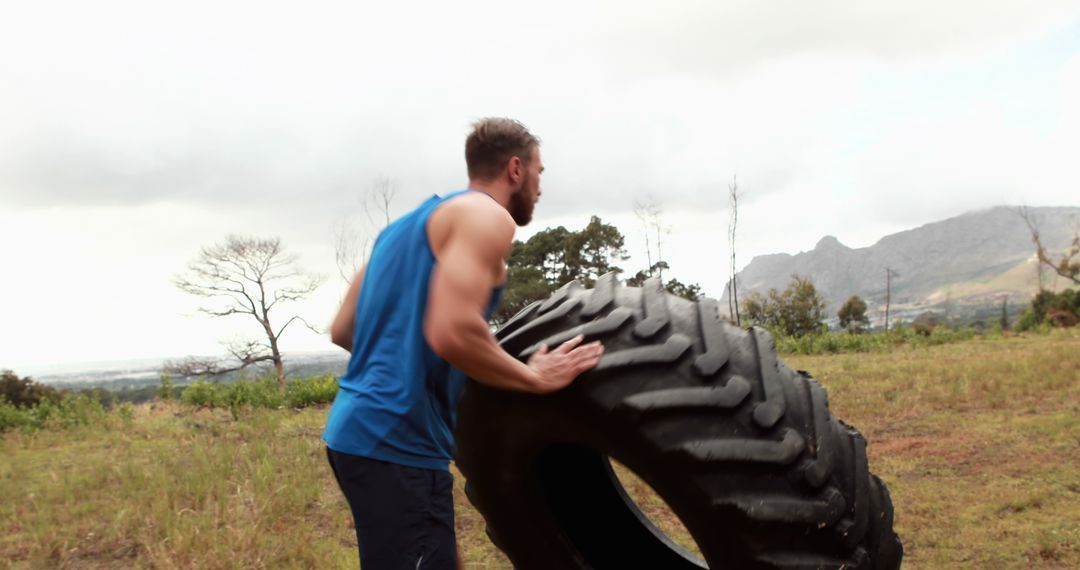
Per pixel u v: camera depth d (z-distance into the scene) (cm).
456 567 242
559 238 4884
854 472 231
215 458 722
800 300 4219
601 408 237
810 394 235
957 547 462
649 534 318
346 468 232
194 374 2817
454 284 213
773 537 221
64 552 493
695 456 223
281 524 531
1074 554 442
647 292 253
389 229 244
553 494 296
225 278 2933
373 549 230
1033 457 655
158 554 463
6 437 1029
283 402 1350
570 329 250
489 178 242
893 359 1569
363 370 236
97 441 964
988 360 1323
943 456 678
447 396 238
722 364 231
